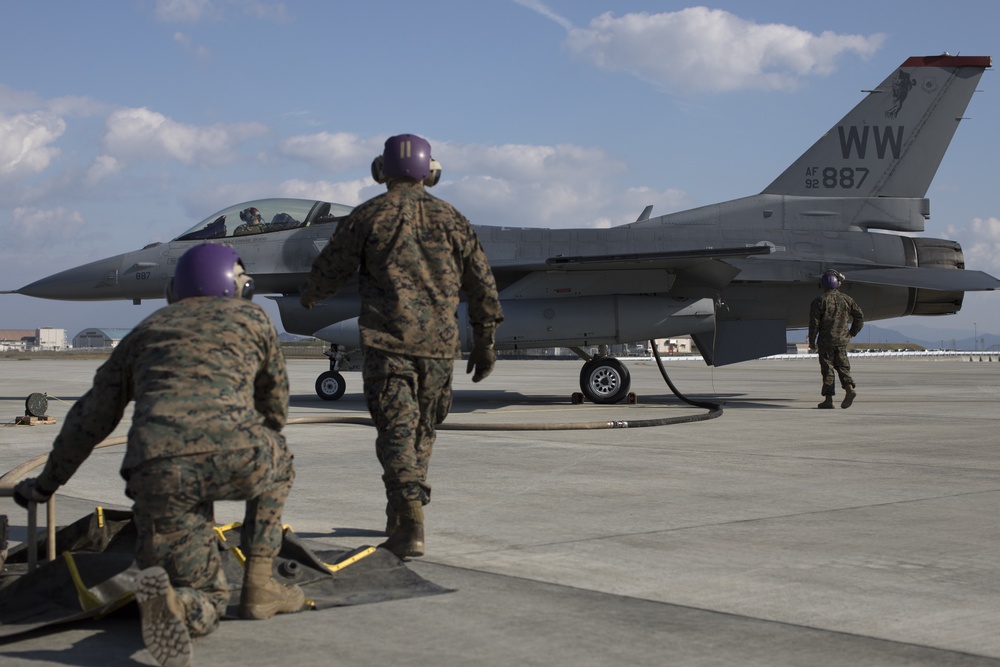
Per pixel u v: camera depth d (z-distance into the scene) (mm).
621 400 15789
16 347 167125
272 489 3582
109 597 3463
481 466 7957
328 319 15234
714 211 16172
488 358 5207
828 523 5559
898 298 16391
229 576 3980
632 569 4453
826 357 14250
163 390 3209
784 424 11766
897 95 16406
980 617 3682
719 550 4859
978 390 20172
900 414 13375
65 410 14992
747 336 16172
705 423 11898
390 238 4719
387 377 4711
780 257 15797
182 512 3229
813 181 16391
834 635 3439
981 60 16359
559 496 6500
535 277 14836
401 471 4645
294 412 13797
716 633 3453
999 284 15227
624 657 3172
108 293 16203
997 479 7238
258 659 3146
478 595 3979
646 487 6879
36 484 3658
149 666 3115
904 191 16406
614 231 15859
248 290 3770
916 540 5094
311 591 3957
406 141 4902
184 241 15938
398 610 3740
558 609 3768
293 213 15781
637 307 14703
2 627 3369
